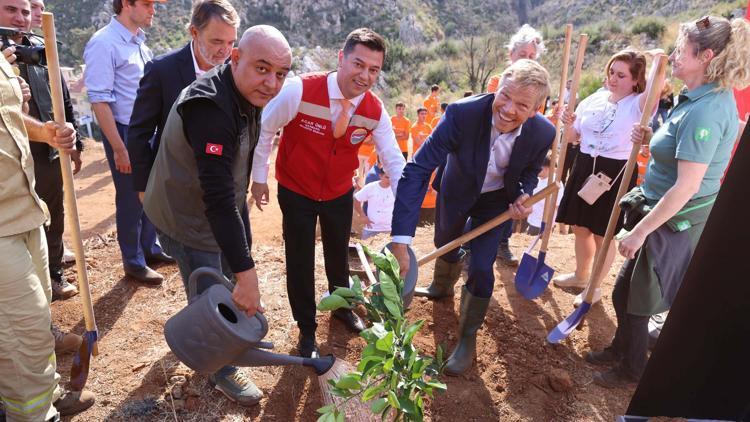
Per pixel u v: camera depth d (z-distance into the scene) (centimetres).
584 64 3078
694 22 242
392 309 184
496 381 311
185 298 361
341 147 282
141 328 326
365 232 544
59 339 293
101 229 563
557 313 380
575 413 292
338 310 338
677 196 245
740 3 2853
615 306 305
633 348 298
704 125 237
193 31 288
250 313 214
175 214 236
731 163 164
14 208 204
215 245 249
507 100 258
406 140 941
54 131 242
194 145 203
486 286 304
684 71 247
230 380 268
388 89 3341
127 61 352
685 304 181
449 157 309
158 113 289
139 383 278
